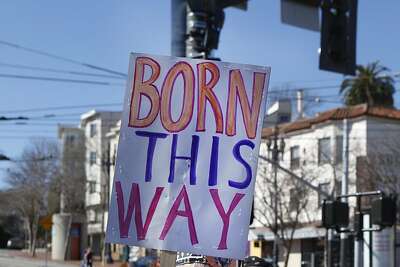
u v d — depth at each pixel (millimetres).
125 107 6125
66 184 79375
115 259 73438
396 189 46938
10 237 108750
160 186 5988
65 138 85438
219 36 11102
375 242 24328
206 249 5906
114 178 6020
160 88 6129
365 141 52000
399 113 52688
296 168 55062
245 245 5906
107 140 83812
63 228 72188
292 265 56625
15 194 81312
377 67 68688
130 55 6172
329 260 34094
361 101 68562
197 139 6055
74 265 63312
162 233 5926
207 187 5977
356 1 10891
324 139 54188
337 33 10781
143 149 6047
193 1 10992
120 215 5965
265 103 6125
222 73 6141
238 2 11125
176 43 11172
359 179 48469
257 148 6047
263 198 50562
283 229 49688
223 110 6094
